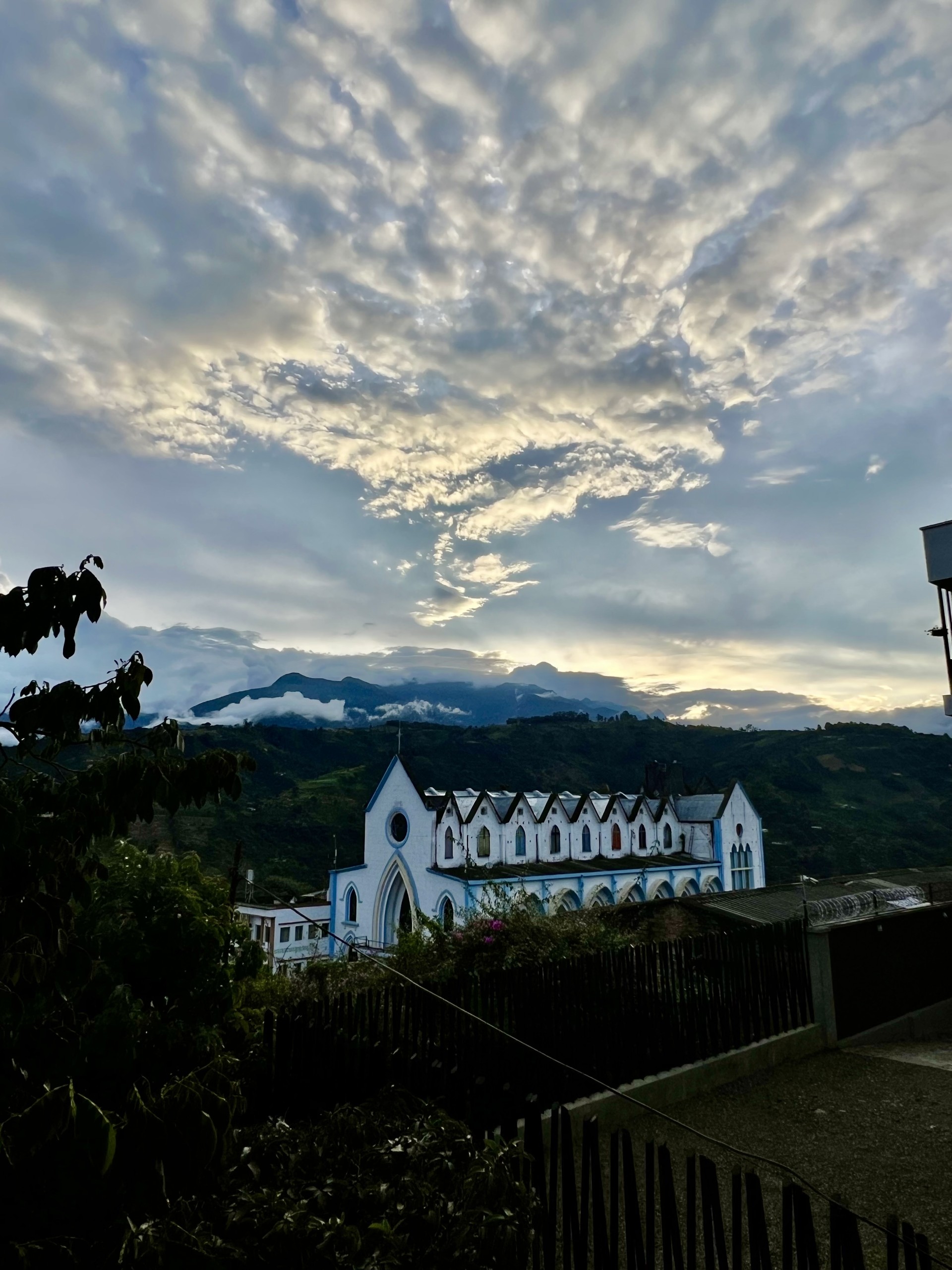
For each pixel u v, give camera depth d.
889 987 12.91
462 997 7.57
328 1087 7.46
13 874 3.46
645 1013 9.27
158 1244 3.39
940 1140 8.02
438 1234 3.84
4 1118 3.49
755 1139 8.19
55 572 3.66
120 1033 3.87
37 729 3.68
